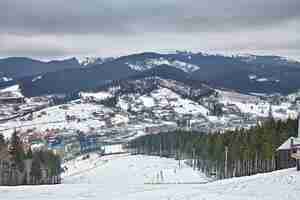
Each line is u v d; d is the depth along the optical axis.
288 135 117.25
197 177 169.50
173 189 51.22
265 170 119.88
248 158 122.75
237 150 130.00
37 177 138.38
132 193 48.59
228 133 145.88
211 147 152.88
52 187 60.84
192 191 47.56
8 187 61.94
